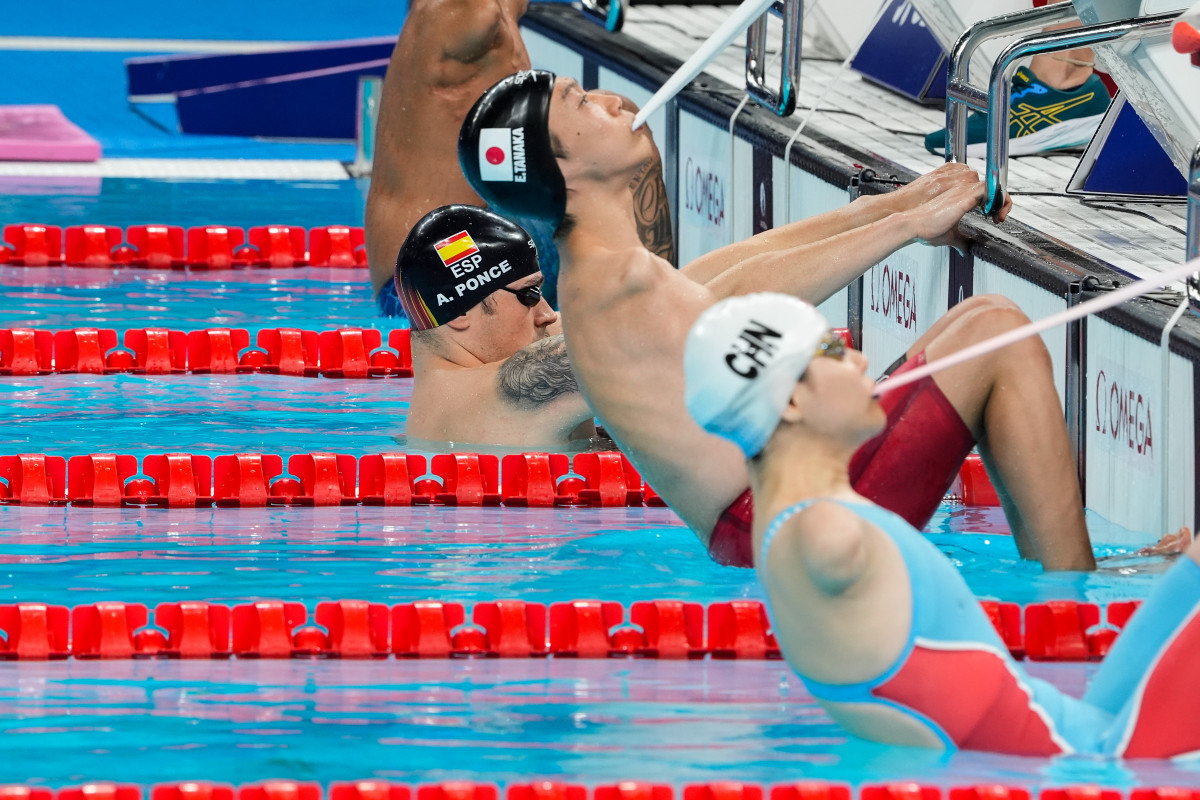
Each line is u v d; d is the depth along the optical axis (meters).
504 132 13.45
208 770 10.51
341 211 31.75
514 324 18.45
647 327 13.55
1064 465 13.68
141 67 44.72
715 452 13.74
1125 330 15.06
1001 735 10.25
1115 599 13.30
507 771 10.44
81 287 26.16
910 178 19.44
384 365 22.39
